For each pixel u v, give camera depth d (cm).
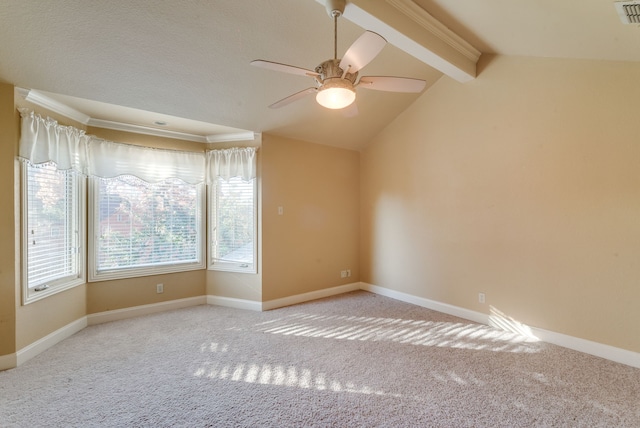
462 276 348
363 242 480
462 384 215
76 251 316
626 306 238
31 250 263
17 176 245
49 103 277
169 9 209
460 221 348
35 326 261
